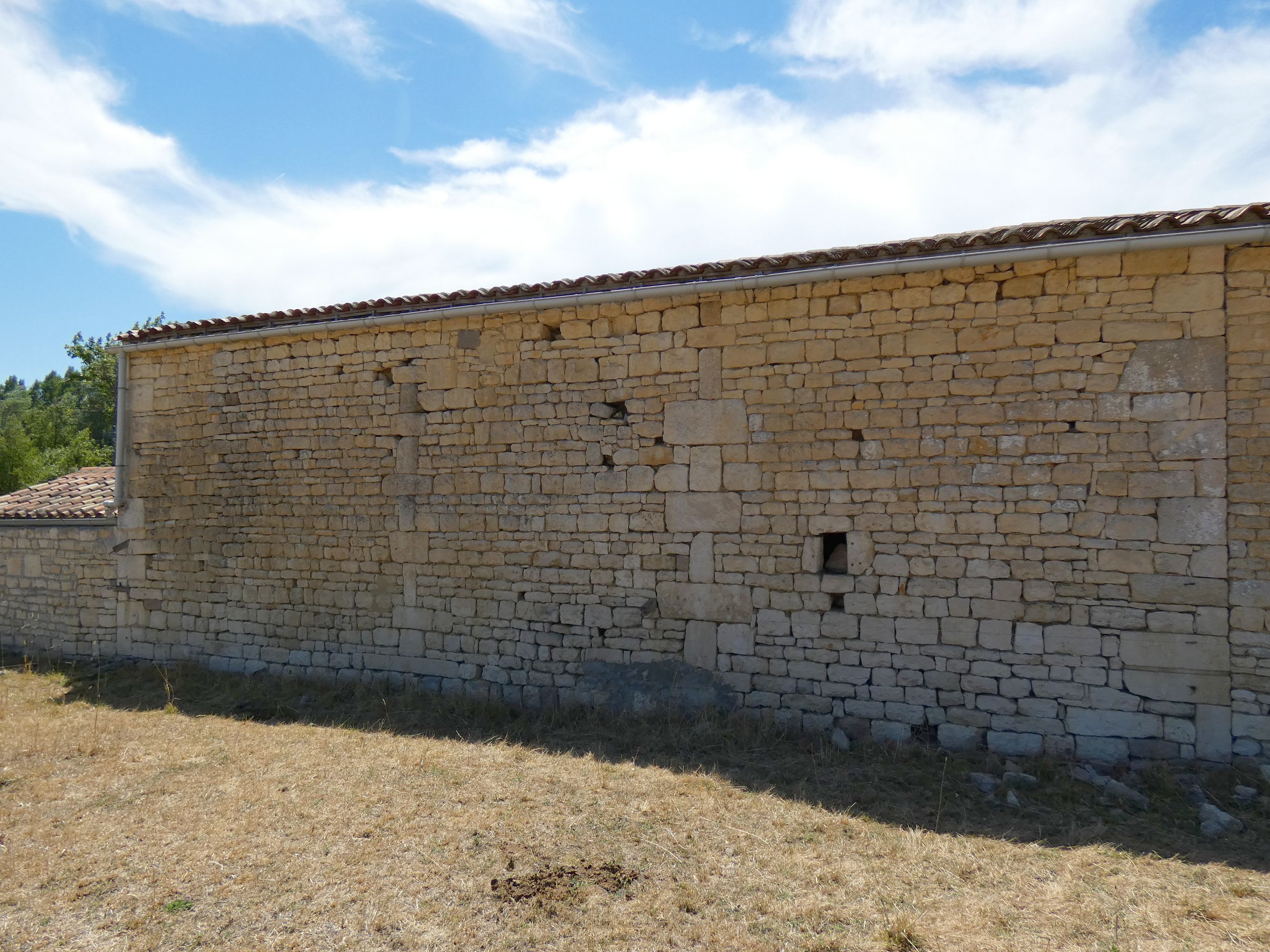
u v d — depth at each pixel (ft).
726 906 12.64
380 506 26.50
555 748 20.38
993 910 12.48
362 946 11.59
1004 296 19.60
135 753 20.13
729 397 22.04
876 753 19.58
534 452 24.34
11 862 14.14
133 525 31.19
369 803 16.67
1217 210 17.58
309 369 27.76
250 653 28.60
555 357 24.13
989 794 17.30
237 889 13.21
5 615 34.63
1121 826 15.76
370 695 25.26
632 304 23.21
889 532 20.44
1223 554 17.93
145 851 14.60
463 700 23.95
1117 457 18.70
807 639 21.12
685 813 16.15
